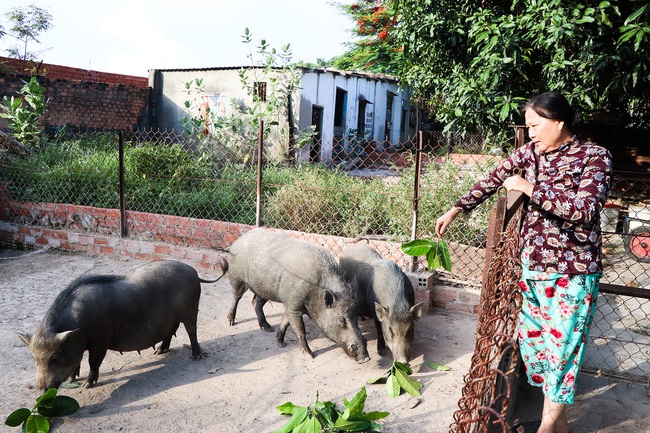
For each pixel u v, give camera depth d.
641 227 7.45
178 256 7.75
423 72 9.18
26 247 8.87
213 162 10.12
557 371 3.06
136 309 4.50
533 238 3.08
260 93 15.48
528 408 3.79
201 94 16.75
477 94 7.60
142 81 20.84
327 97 16.52
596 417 3.75
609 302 6.09
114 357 5.05
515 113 7.78
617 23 6.75
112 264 7.86
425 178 7.39
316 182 8.37
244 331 5.70
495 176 3.37
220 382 4.53
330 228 7.83
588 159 2.91
